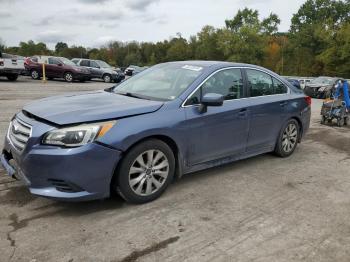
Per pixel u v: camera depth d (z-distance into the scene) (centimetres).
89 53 11569
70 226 358
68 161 352
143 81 513
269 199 446
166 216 387
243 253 325
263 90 568
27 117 393
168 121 418
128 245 329
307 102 651
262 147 570
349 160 640
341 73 5062
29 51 10800
